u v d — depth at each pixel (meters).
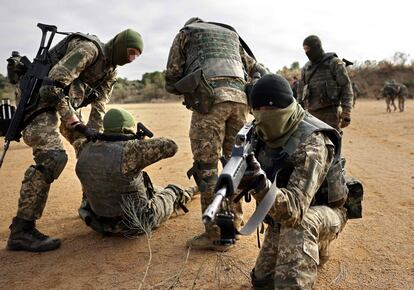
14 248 4.41
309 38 7.49
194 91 4.14
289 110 2.89
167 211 4.92
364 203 5.79
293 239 2.99
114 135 4.31
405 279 3.63
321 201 3.39
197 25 4.48
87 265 4.06
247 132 2.79
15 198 6.51
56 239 4.48
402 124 17.44
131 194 4.41
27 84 4.41
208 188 4.23
